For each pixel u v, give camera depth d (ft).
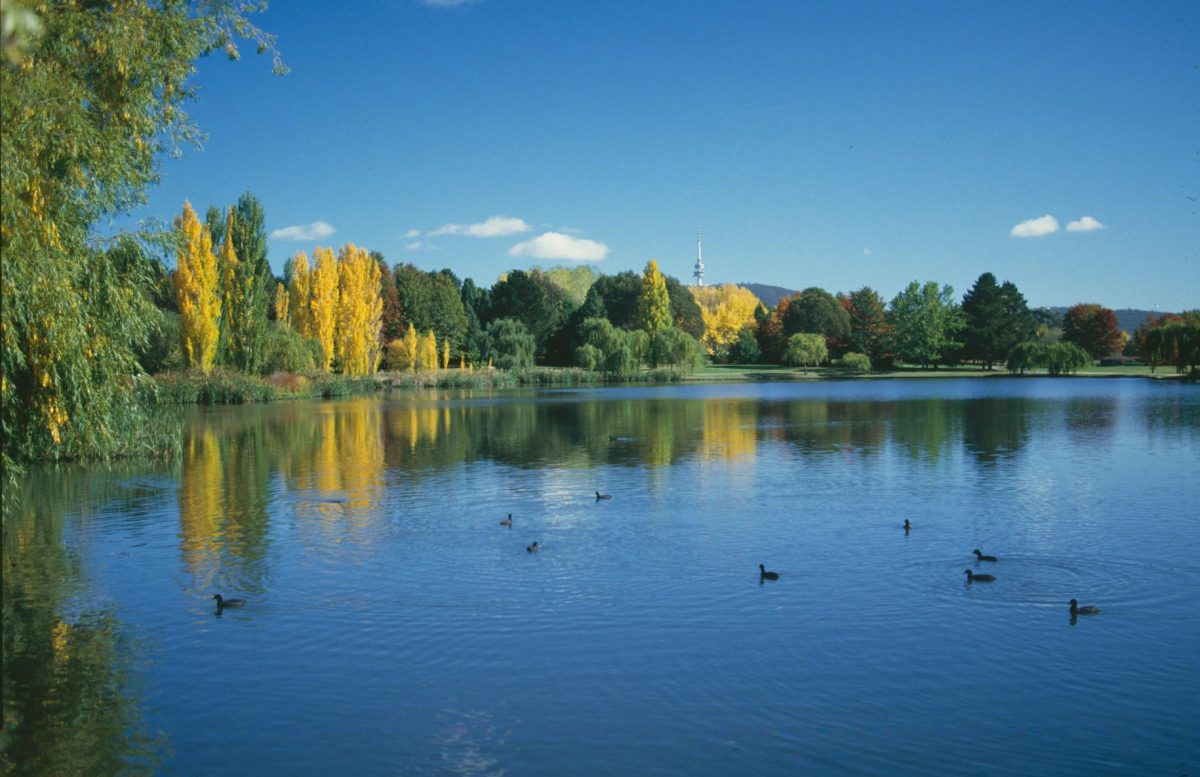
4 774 36.76
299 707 42.52
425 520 84.48
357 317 335.47
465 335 479.41
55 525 83.25
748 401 264.31
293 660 48.37
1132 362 523.29
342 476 113.29
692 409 231.09
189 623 54.60
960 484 101.96
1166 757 36.88
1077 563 65.51
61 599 59.77
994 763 36.52
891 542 73.05
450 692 43.96
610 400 276.00
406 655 48.85
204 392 248.32
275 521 84.53
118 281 60.80
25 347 54.24
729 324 611.47
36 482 108.99
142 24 56.18
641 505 91.25
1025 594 58.13
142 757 38.06
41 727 40.88
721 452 135.54
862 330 527.40
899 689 43.60
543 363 510.58
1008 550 69.72
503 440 156.35
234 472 117.08
